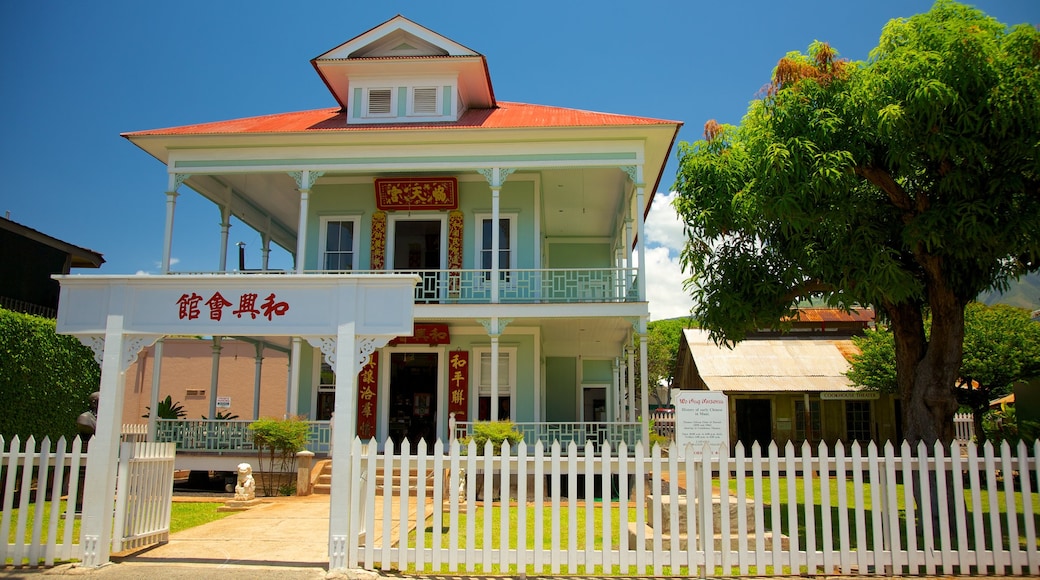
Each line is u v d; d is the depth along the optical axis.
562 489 15.70
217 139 15.97
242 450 15.40
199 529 9.42
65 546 7.25
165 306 7.71
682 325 51.28
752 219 10.05
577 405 22.42
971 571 6.98
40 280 19.53
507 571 6.86
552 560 6.81
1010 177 8.46
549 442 16.02
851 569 7.12
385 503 7.03
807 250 10.11
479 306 15.23
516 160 15.92
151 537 8.21
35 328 13.82
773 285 10.83
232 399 27.98
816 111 9.34
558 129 15.47
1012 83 8.19
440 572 6.93
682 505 7.99
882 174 9.49
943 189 8.77
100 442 7.39
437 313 15.23
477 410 17.25
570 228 22.45
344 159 16.19
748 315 10.86
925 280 9.95
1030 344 19.03
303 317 7.57
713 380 24.69
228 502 12.29
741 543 6.88
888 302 10.22
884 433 24.47
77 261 21.67
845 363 25.75
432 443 17.20
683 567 7.20
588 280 17.50
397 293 7.54
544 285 17.36
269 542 8.49
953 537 9.42
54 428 14.28
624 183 17.95
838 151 8.96
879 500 7.05
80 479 13.82
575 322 16.36
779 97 9.52
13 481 7.36
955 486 7.09
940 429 9.59
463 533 9.14
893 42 9.30
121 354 7.66
